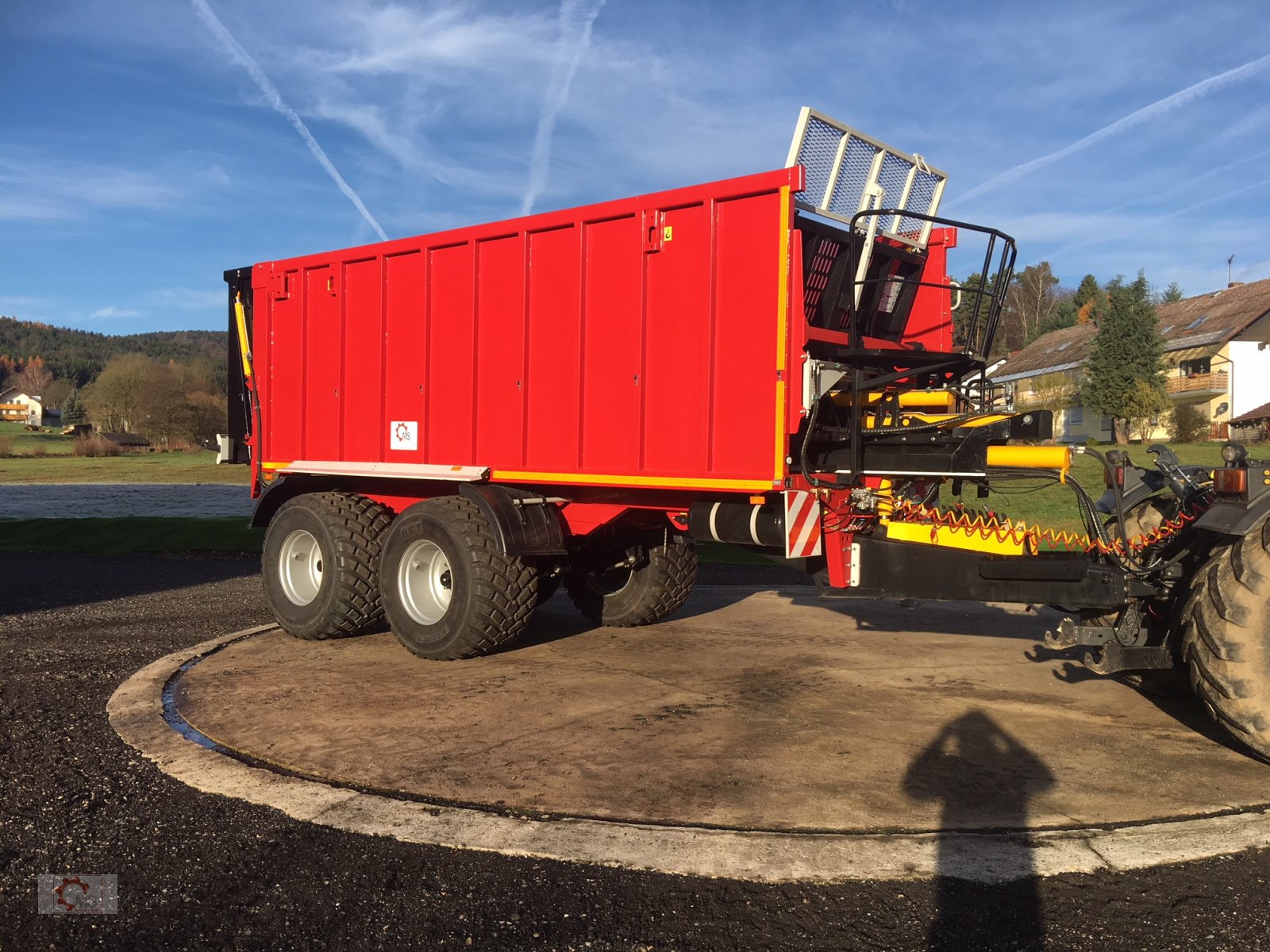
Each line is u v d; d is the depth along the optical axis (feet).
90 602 29.19
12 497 68.49
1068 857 10.96
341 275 24.76
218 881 10.46
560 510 21.85
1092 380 126.11
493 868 10.70
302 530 23.61
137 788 13.12
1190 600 14.16
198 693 18.16
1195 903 9.93
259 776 13.51
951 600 17.16
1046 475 16.51
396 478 23.49
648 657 21.39
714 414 17.84
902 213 17.46
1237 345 135.95
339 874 10.58
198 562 39.24
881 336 21.03
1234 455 14.26
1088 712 16.85
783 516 17.70
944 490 24.84
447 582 21.40
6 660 20.98
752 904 9.91
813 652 21.84
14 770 13.85
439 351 22.63
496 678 19.38
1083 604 15.72
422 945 9.18
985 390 19.36
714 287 17.81
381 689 18.48
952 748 14.87
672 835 11.48
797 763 14.14
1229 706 13.46
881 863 10.79
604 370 19.53
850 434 17.81
